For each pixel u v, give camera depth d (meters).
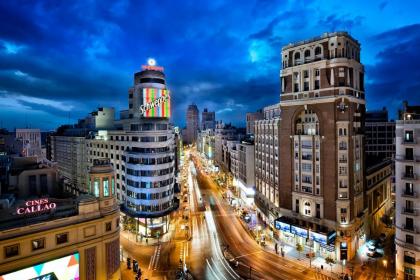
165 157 80.19
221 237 77.06
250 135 154.75
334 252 62.75
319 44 67.38
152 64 88.88
